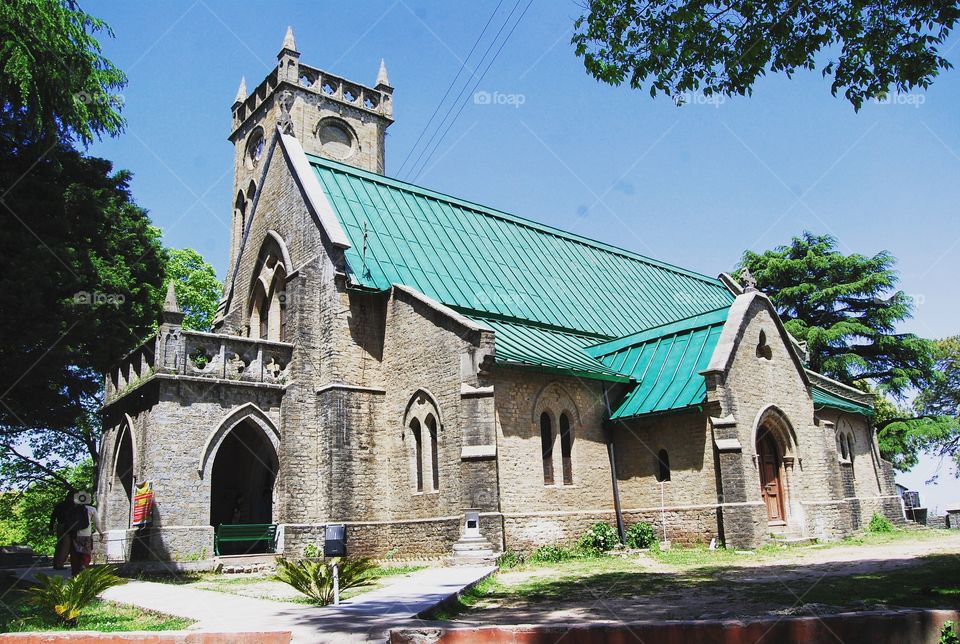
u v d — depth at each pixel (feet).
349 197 105.91
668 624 33.83
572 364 93.20
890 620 34.47
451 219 116.98
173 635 36.65
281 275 106.42
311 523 87.10
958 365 178.50
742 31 48.98
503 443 83.82
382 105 153.17
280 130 111.04
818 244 190.90
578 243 135.44
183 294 159.22
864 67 47.83
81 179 94.22
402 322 92.38
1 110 75.56
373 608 45.32
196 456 82.64
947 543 85.56
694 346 96.58
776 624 33.94
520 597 53.78
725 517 83.92
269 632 36.52
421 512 85.46
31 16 69.77
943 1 43.60
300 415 89.97
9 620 46.55
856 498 115.44
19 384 85.87
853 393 131.54
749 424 89.25
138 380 87.86
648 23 50.55
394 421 91.04
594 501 91.56
